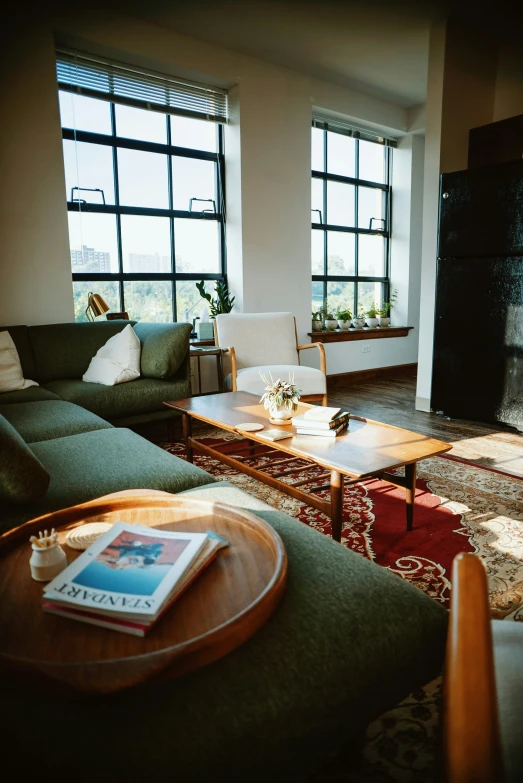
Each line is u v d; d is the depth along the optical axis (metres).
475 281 3.45
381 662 0.80
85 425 2.20
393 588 0.94
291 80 4.47
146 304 4.15
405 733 1.03
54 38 3.33
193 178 4.27
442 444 1.82
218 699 0.68
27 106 3.22
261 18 3.59
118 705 0.66
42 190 3.33
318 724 0.72
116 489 1.46
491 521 2.01
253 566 0.94
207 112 4.19
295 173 4.63
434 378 3.80
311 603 0.87
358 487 2.39
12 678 0.67
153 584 0.82
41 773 0.60
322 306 5.39
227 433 3.40
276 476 1.96
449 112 3.77
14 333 3.13
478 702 0.41
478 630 0.43
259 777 0.67
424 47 4.06
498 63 4.11
